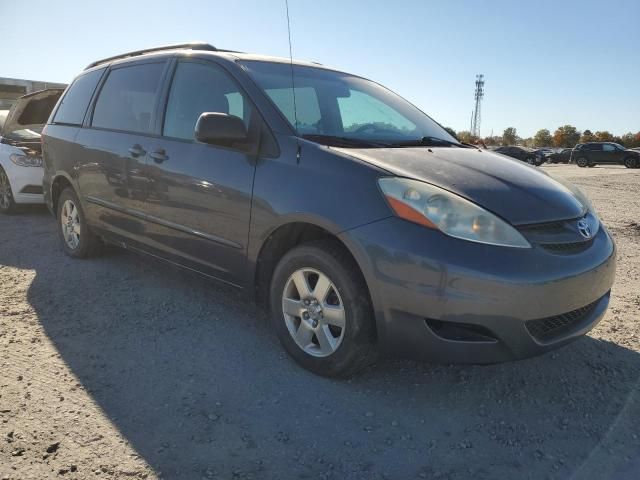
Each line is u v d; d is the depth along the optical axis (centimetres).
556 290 252
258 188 304
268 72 355
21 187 701
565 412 271
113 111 442
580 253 272
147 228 391
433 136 382
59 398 267
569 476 224
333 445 239
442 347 254
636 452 241
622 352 340
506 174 297
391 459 231
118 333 345
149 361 309
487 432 253
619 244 666
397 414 265
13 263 493
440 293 245
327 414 262
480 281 241
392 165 278
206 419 254
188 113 368
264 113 319
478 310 243
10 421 245
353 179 272
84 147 455
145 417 254
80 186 466
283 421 255
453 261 244
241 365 307
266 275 326
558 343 268
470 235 249
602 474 226
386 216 258
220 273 340
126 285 435
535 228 262
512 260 246
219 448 233
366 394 282
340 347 279
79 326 354
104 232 452
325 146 295
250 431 246
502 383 298
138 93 418
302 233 308
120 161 408
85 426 245
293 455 231
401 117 393
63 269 475
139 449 230
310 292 292
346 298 273
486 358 254
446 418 264
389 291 255
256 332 352
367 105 384
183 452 229
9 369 294
